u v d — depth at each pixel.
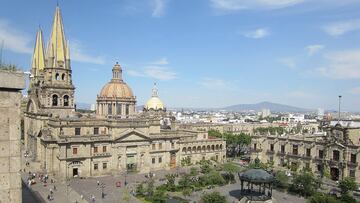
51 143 102.88
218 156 141.00
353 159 102.69
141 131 116.12
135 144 115.38
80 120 108.50
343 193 85.44
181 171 118.69
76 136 104.19
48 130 106.50
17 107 29.75
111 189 92.12
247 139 152.75
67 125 105.50
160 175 111.62
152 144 119.69
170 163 124.38
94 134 109.94
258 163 118.88
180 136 129.88
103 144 109.50
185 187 93.44
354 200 78.06
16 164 29.62
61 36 121.50
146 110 180.62
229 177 104.50
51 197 80.75
